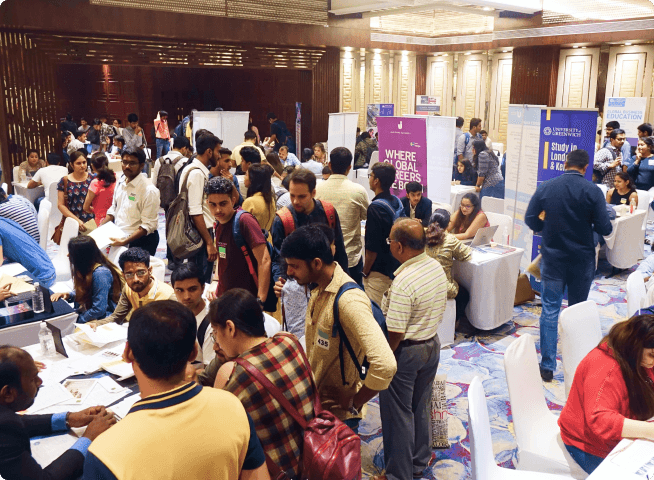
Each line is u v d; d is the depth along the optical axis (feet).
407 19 45.70
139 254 10.28
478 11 40.65
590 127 16.37
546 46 41.55
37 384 6.63
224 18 36.04
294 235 7.06
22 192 25.08
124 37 33.04
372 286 13.32
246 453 4.79
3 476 5.71
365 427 11.33
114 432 4.21
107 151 39.11
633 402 7.10
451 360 14.25
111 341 9.60
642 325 6.98
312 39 40.32
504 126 46.09
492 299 15.05
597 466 7.14
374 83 46.85
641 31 35.94
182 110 53.93
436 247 14.35
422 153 17.58
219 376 6.13
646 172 24.72
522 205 18.61
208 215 16.94
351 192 13.30
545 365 13.23
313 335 7.45
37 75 30.96
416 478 9.61
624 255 20.43
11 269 13.16
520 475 7.57
